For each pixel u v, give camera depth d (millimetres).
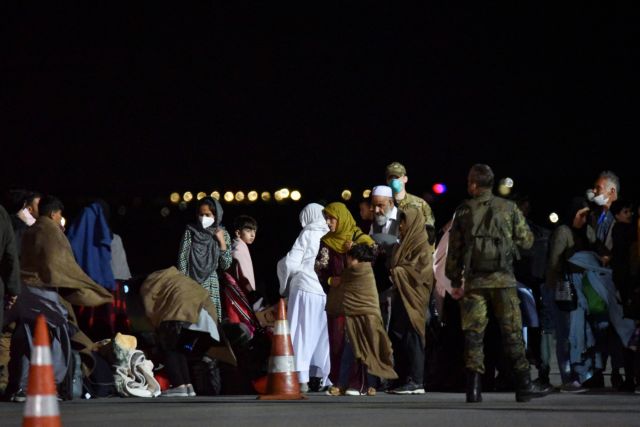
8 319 23734
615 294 25938
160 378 27047
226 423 17734
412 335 25312
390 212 26891
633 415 18578
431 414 19078
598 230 26531
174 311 25875
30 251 23859
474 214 21531
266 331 27844
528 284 27500
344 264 25500
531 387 21844
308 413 19547
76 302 24172
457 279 21891
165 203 78125
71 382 24453
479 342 21750
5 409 21375
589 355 26344
